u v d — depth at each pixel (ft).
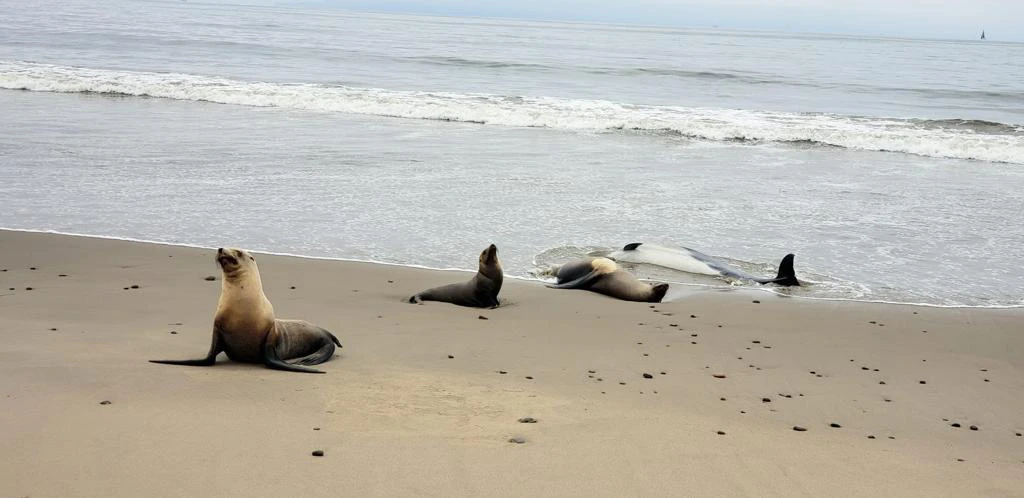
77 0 501.56
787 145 77.05
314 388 19.43
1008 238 45.09
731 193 54.65
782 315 31.63
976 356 27.20
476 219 45.73
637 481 15.07
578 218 46.85
